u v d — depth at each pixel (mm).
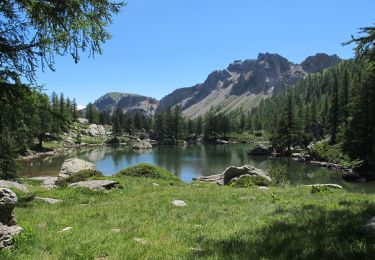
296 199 16812
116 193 20984
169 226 11445
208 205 15867
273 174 36844
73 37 10961
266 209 13836
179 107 167875
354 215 10719
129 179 27984
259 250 7961
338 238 8367
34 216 13375
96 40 11211
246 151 111312
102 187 22078
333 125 83875
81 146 133250
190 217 12945
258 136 171250
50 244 9172
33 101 10969
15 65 10531
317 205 13656
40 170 65562
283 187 25922
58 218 12969
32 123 11734
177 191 21734
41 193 19688
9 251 8352
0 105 10844
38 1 9797
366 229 8734
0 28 10219
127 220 12500
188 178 56375
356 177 50188
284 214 12227
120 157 92875
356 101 59938
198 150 117438
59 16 10562
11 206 9109
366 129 56781
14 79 10539
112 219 12750
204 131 174250
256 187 25500
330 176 53312
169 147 134875
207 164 75688
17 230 9227
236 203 16547
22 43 10500
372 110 56562
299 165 69812
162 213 13945
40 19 10062
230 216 12906
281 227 10016
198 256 7898
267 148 99750
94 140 151375
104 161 83125
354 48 13711
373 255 6957
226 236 9602
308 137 100438
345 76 84000
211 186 26562
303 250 7648
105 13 11234
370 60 13781
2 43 10242
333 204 13680
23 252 8531
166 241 9453
